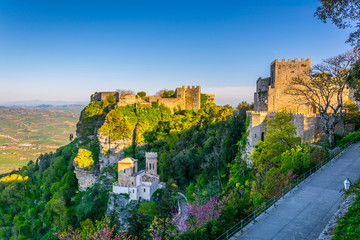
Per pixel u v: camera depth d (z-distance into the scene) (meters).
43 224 95.00
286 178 34.12
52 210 93.12
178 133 105.44
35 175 132.75
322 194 29.47
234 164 65.69
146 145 107.25
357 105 62.16
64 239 49.88
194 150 87.69
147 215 52.34
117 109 114.38
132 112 115.81
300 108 65.62
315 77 62.06
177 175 84.69
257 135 61.41
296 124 59.47
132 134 109.38
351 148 45.69
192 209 33.72
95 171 103.25
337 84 56.88
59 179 114.94
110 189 92.62
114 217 65.50
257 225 24.14
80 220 84.94
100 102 125.19
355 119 56.59
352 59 50.81
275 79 66.69
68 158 126.00
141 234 44.44
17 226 97.56
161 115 119.88
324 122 58.31
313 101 58.03
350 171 35.47
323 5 30.70
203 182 69.75
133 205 71.25
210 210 29.20
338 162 39.22
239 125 78.69
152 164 83.00
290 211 26.28
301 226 23.59
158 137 106.44
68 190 103.69
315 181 33.03
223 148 72.94
